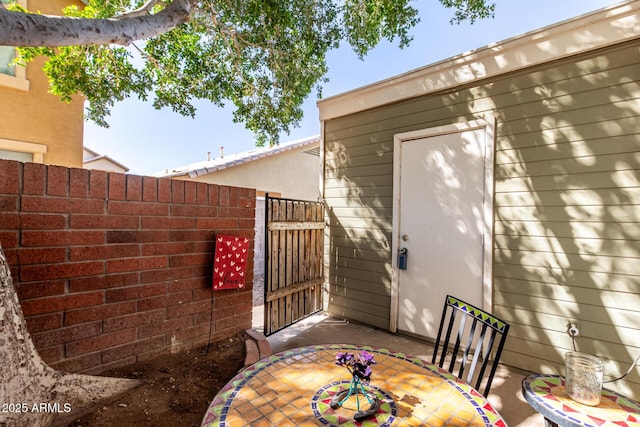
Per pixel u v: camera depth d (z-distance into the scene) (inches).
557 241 101.9
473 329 67.7
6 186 67.0
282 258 140.2
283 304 142.8
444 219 126.8
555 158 102.7
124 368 85.5
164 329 94.8
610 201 93.5
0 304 55.9
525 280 107.4
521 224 108.7
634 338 88.9
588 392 49.8
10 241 67.3
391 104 144.8
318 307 168.2
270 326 134.2
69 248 75.9
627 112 91.4
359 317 154.2
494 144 114.7
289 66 155.9
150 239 91.3
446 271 125.5
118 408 72.1
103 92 157.9
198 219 103.7
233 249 109.7
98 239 80.8
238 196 116.5
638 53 90.0
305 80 165.3
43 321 71.6
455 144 124.9
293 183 383.6
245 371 55.8
